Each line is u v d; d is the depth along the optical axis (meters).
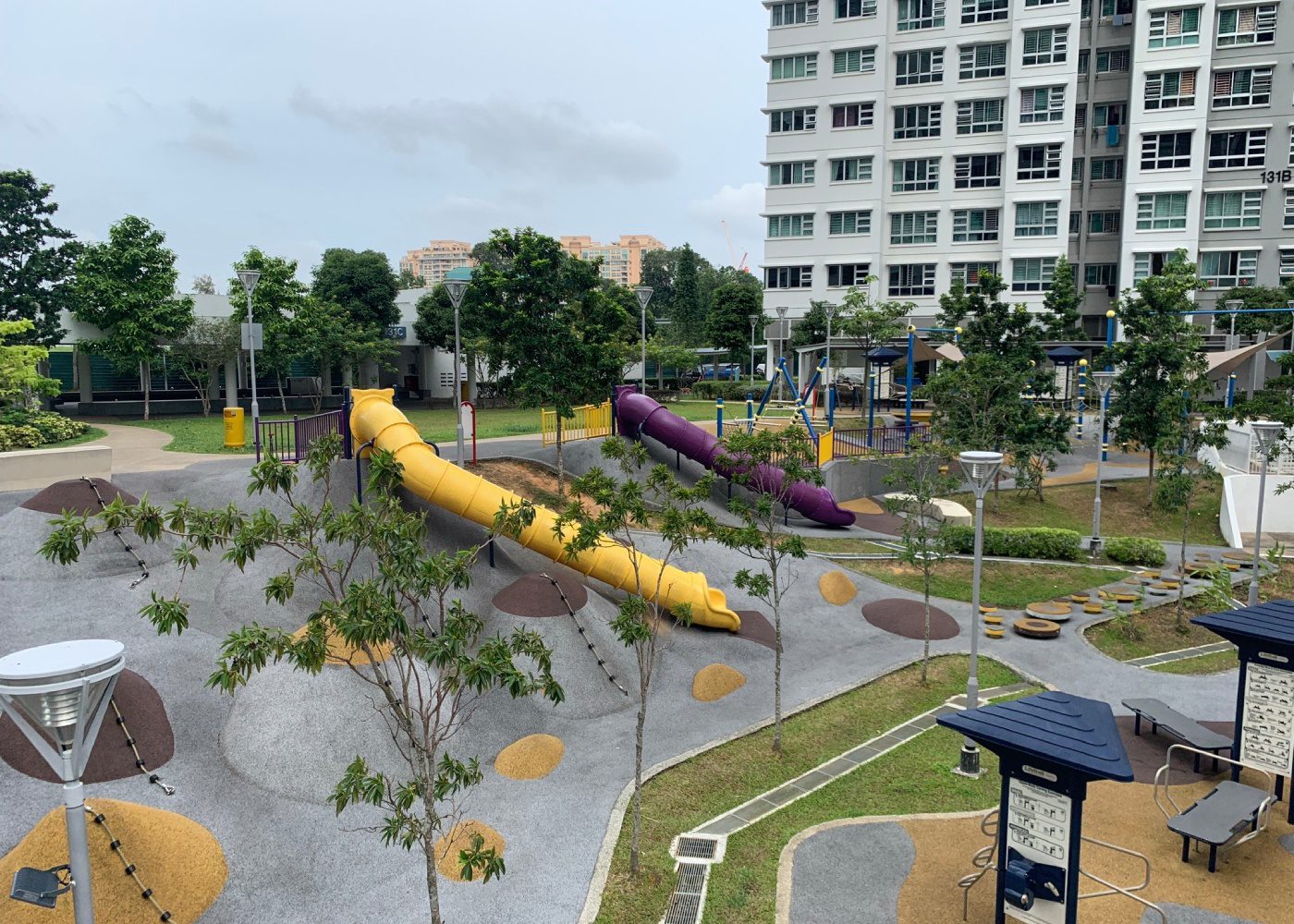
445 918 10.84
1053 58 54.94
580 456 30.03
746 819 13.35
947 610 24.16
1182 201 55.88
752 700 18.05
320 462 9.25
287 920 10.77
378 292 56.66
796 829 12.98
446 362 64.50
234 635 8.12
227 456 27.34
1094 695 18.53
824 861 12.07
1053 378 36.44
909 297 59.53
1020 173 56.44
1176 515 33.97
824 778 14.77
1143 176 56.66
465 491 19.75
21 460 21.50
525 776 14.44
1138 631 22.38
